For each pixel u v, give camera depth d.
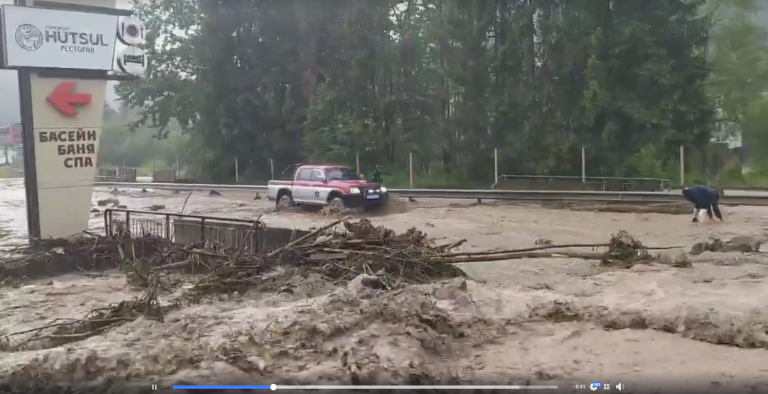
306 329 7.16
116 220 16.09
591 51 30.58
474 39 34.56
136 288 10.83
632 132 30.45
